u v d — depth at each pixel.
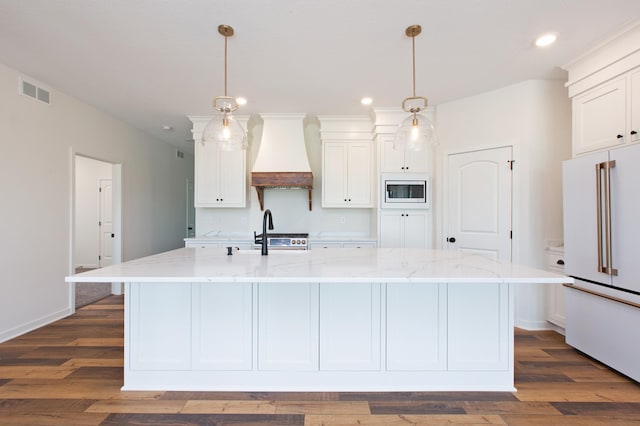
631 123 2.17
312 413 1.75
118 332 2.93
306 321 1.96
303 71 2.80
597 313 2.25
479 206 3.36
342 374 1.97
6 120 2.71
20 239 2.84
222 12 1.98
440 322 1.97
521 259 3.06
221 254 2.39
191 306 1.96
